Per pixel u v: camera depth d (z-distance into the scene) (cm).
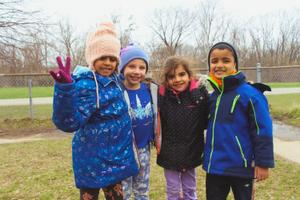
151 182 480
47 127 1045
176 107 318
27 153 688
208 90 323
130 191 318
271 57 4478
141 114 313
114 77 284
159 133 327
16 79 1927
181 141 321
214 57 297
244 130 286
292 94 1758
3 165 598
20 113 1315
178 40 4172
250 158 287
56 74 228
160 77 329
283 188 444
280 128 894
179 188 333
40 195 444
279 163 558
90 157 268
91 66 275
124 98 285
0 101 1786
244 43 4459
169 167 326
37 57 1786
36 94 2192
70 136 898
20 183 493
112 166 271
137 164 291
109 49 271
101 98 264
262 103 281
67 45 2697
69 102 232
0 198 439
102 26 277
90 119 264
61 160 621
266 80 2080
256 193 428
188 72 317
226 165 288
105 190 285
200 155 327
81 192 281
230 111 287
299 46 4603
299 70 2075
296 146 688
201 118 320
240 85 290
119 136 273
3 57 1314
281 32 4653
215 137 293
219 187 301
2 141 860
